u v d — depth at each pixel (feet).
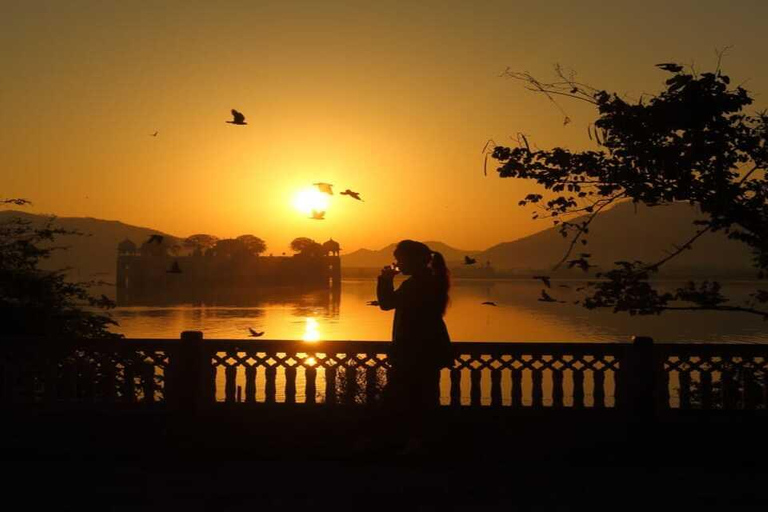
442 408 31.89
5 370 32.14
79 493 23.06
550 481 24.64
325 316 480.64
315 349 31.96
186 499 22.50
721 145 30.45
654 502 22.58
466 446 28.73
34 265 59.77
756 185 31.24
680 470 26.04
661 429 31.07
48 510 21.45
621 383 31.48
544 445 28.84
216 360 32.40
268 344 32.09
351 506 21.98
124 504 22.02
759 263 34.96
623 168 31.32
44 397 32.17
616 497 23.00
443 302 27.61
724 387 31.50
